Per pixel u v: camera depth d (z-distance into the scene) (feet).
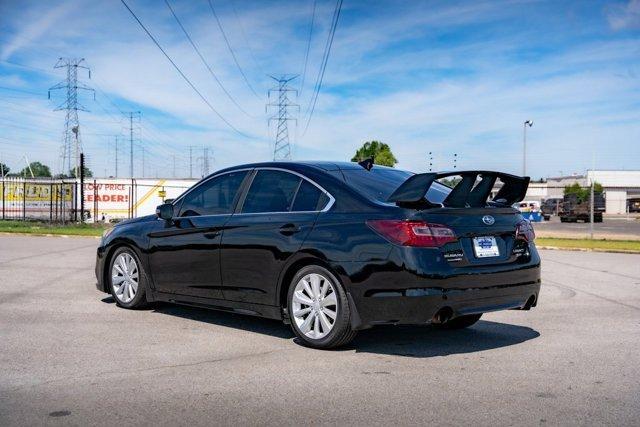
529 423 11.40
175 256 20.90
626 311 23.97
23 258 41.47
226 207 19.99
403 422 11.46
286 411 12.03
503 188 18.94
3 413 11.76
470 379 14.25
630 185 336.29
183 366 15.21
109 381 13.87
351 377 14.37
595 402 12.59
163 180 132.36
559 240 74.74
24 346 17.03
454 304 15.76
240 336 18.69
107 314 21.94
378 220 16.11
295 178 18.62
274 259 17.83
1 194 118.83
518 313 23.45
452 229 16.05
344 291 16.44
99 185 127.13
